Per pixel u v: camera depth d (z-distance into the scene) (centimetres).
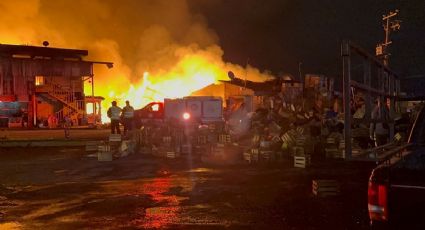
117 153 1634
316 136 1827
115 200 890
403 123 1357
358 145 1364
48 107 4012
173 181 1105
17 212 799
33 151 1872
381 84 778
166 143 1702
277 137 1659
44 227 700
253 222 707
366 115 655
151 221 727
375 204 365
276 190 956
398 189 357
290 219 720
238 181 1080
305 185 1006
